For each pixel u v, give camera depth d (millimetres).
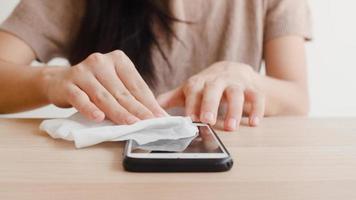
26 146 261
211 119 336
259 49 719
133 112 310
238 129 333
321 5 1003
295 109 561
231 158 209
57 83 386
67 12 646
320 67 1040
